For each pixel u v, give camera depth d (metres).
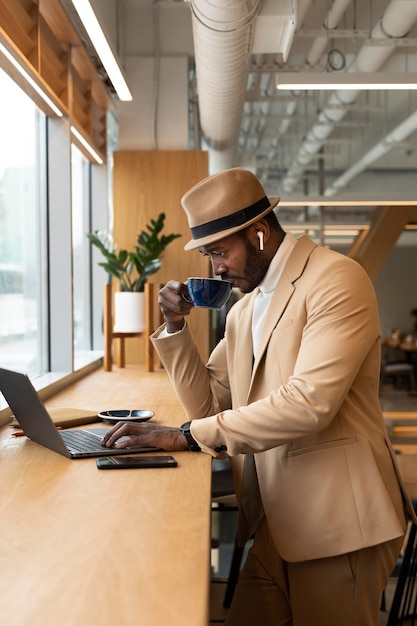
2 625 0.89
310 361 1.77
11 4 2.94
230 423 1.79
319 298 1.83
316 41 6.23
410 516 1.93
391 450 1.93
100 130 5.70
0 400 2.61
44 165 4.16
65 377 3.70
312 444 1.85
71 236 4.14
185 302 2.21
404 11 4.96
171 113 5.71
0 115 3.34
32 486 1.59
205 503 1.45
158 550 1.17
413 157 12.31
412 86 4.46
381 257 10.70
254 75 6.82
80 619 0.91
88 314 5.64
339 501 1.82
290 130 10.75
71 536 1.24
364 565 1.83
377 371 1.93
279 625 2.10
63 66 4.12
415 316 15.95
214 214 1.89
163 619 0.91
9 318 3.50
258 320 2.03
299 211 11.32
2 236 3.38
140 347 5.21
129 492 1.53
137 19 5.71
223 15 3.42
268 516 1.92
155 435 1.95
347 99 7.46
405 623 2.66
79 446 1.96
